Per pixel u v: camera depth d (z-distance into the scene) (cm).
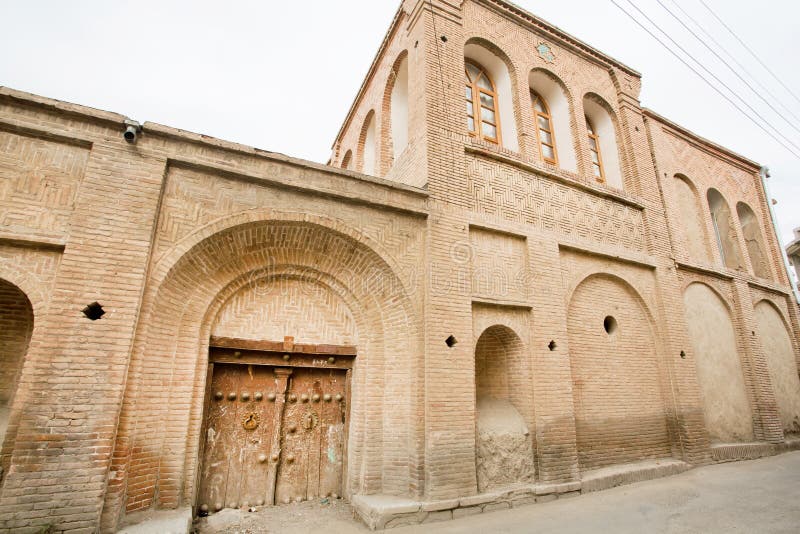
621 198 1027
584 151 1037
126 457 508
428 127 795
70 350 489
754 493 746
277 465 663
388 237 722
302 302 712
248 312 672
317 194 682
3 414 507
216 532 552
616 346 934
